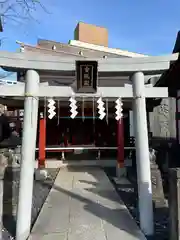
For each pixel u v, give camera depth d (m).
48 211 5.64
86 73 4.36
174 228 3.56
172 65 7.08
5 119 14.20
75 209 5.77
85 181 8.73
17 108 10.78
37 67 4.47
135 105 4.63
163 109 13.75
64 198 6.70
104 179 9.00
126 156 12.48
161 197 6.21
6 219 5.21
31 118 4.46
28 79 4.52
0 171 4.57
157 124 13.69
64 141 14.98
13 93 4.49
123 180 8.91
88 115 11.50
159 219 5.20
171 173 3.72
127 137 13.88
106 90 4.67
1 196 4.47
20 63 4.45
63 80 5.92
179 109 9.00
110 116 12.60
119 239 4.16
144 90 4.62
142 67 4.54
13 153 7.84
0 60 4.34
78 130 15.23
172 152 8.79
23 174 4.37
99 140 15.19
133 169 11.00
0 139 12.70
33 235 4.37
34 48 11.44
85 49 16.61
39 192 7.43
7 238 4.39
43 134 9.88
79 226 4.75
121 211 5.59
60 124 15.16
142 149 4.55
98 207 5.91
